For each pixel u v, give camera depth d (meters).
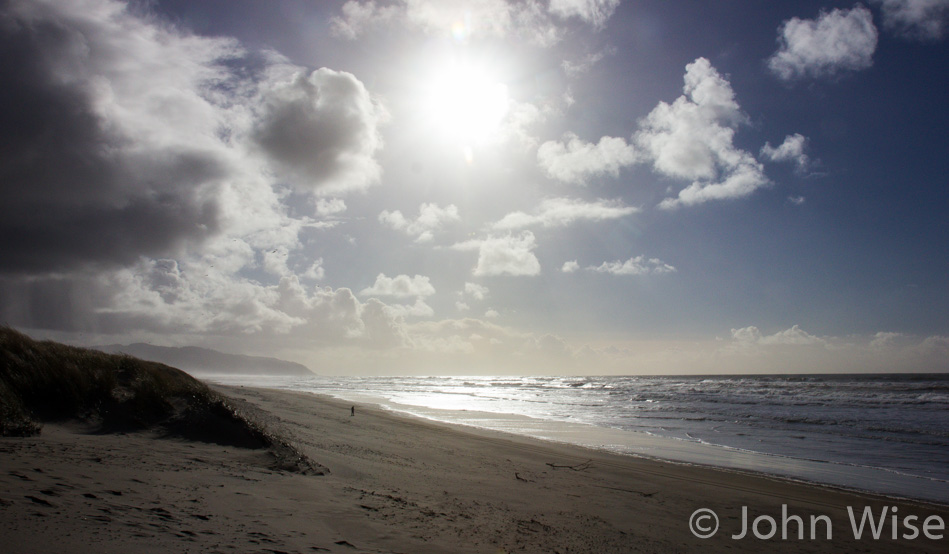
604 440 18.98
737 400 38.72
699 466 13.99
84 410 9.65
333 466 8.87
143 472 6.30
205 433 9.64
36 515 3.99
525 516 7.40
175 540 4.04
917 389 46.53
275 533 4.72
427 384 93.25
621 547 6.52
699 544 7.25
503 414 29.36
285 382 107.12
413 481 8.78
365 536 5.20
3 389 8.66
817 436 20.30
